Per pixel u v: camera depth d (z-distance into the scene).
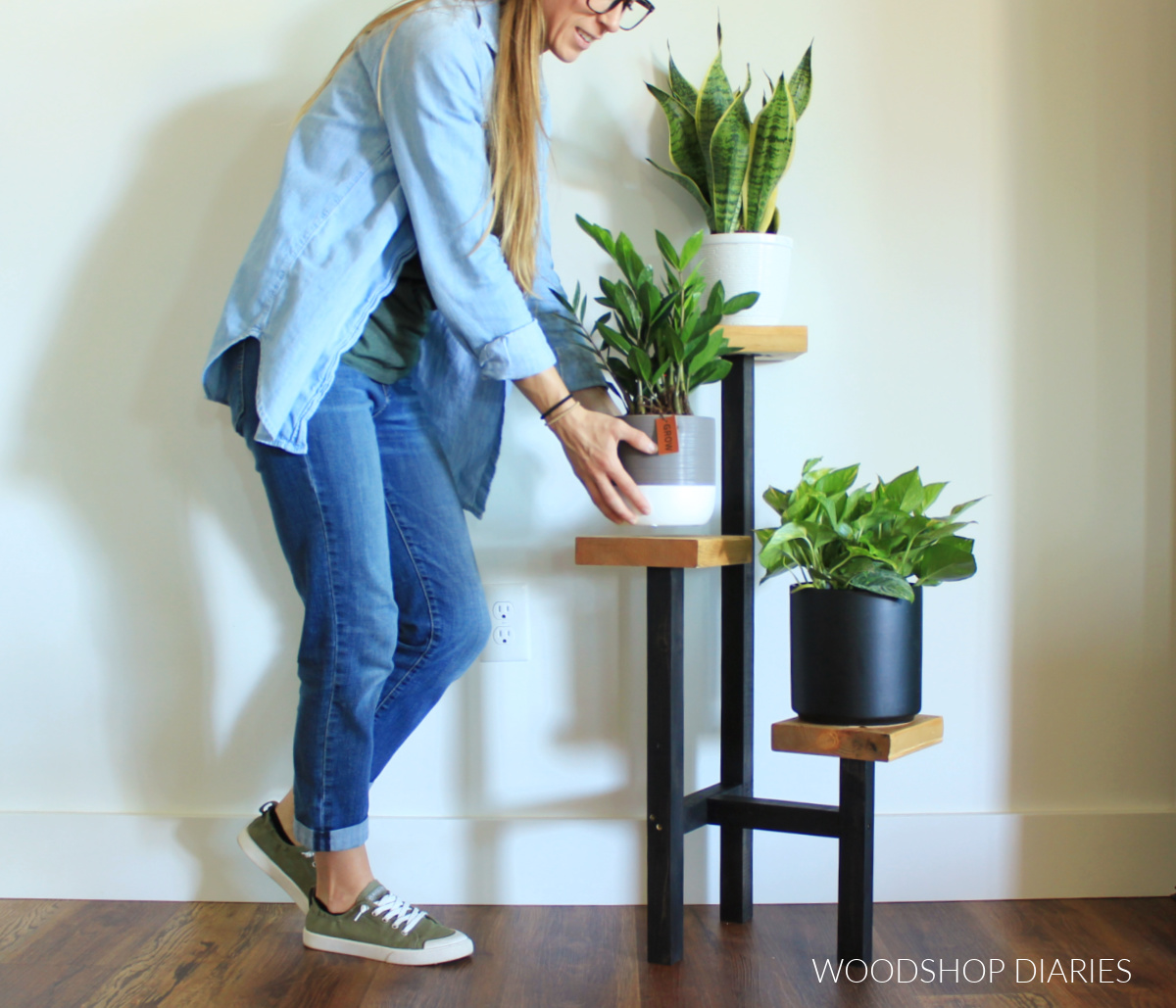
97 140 1.39
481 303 1.02
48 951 1.18
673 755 1.12
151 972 1.12
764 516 1.38
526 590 1.39
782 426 1.38
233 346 1.07
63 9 1.38
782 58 1.37
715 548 1.11
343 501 1.07
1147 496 1.38
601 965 1.13
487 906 1.35
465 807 1.39
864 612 1.07
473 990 1.06
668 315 1.11
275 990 1.06
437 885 1.36
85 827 1.37
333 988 1.07
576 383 1.18
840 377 1.38
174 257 1.39
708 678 1.38
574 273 1.37
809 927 1.25
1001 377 1.38
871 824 1.12
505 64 1.05
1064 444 1.38
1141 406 1.38
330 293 1.02
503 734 1.39
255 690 1.39
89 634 1.40
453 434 1.28
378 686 1.12
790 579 1.37
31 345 1.40
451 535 1.21
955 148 1.37
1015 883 1.35
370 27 1.12
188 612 1.40
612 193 1.37
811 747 1.07
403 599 1.20
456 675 1.23
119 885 1.37
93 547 1.40
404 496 1.19
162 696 1.40
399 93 1.00
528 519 1.39
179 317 1.39
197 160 1.38
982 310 1.38
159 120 1.38
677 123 1.29
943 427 1.38
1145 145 1.37
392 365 1.13
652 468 1.08
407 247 1.08
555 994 1.05
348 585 1.08
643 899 1.35
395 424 1.20
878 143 1.37
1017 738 1.38
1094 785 1.38
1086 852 1.36
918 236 1.38
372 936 1.14
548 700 1.39
